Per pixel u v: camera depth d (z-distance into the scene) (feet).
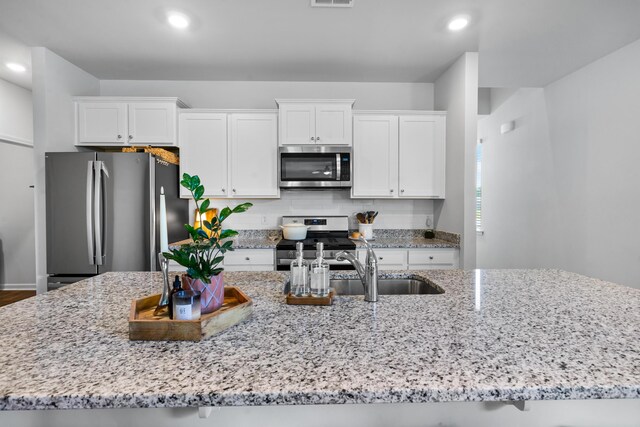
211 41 9.18
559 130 12.09
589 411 3.25
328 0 7.39
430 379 2.33
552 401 3.22
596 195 10.55
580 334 3.11
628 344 2.89
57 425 3.03
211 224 3.39
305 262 4.33
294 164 10.97
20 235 15.16
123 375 2.39
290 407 3.10
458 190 10.29
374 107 12.24
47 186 9.23
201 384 2.27
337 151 10.94
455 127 10.48
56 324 3.41
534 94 13.42
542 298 4.31
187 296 3.01
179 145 10.94
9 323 3.44
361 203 12.28
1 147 14.79
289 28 8.50
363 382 2.30
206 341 2.97
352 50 9.72
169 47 9.53
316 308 3.90
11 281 15.20
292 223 11.51
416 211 12.37
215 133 11.01
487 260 17.02
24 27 8.45
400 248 10.39
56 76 9.89
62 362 2.59
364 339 3.00
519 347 2.83
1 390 2.20
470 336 3.06
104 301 4.24
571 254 11.60
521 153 14.28
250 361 2.60
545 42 9.21
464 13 7.84
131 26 8.41
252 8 7.63
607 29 8.55
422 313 3.71
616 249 9.89
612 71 9.91
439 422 3.17
